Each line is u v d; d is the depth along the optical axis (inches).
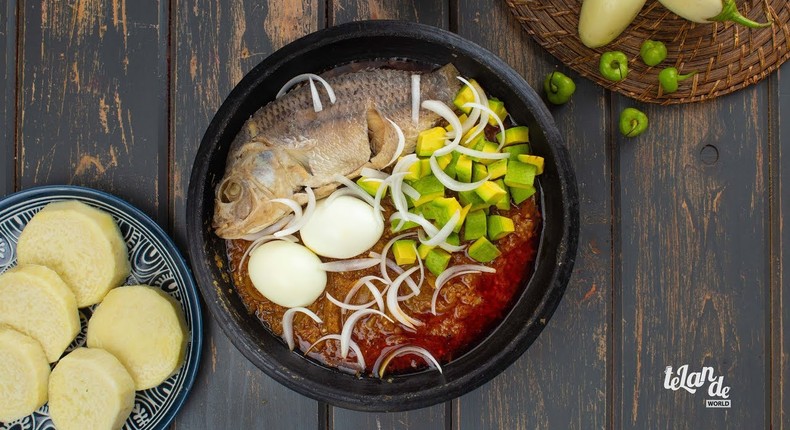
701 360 31.2
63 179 31.2
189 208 27.7
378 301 28.3
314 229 27.9
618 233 31.0
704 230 31.0
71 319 29.5
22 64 31.1
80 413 29.2
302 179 27.6
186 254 31.0
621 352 31.2
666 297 31.1
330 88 27.7
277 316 28.9
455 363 28.7
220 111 27.6
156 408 30.3
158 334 29.5
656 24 30.0
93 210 29.7
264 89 28.2
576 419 31.2
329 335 28.6
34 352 29.5
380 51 28.6
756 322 31.1
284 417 31.2
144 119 31.1
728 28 30.0
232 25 31.0
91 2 31.1
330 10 30.9
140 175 31.2
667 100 30.4
